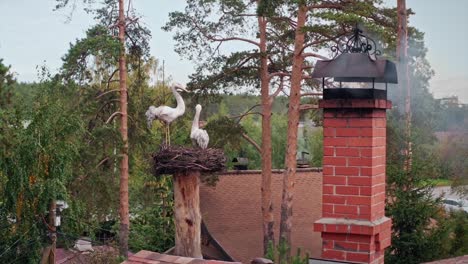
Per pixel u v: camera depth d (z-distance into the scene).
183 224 8.73
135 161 23.84
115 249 20.14
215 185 24.05
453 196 25.33
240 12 22.42
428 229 17.22
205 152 8.60
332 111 4.82
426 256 16.80
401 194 17.02
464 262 6.71
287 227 21.62
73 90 18.83
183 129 25.19
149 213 25.08
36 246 15.12
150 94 24.28
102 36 18.81
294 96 21.31
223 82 23.39
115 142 19.91
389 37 17.81
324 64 4.88
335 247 4.75
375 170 4.76
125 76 20.58
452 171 23.61
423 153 19.00
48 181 14.55
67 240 16.33
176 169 8.55
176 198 8.72
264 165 23.66
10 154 14.53
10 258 15.08
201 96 23.53
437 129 24.88
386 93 4.95
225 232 23.08
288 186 21.62
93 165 19.47
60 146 14.91
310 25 19.20
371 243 4.64
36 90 15.84
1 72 21.34
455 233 17.41
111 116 20.30
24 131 14.71
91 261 18.86
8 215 15.35
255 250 22.56
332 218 4.80
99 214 20.31
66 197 14.86
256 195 25.17
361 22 16.83
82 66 18.94
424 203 16.97
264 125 23.73
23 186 14.56
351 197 4.75
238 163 27.42
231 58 22.81
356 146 4.74
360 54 4.83
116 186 20.25
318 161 41.44
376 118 4.79
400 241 16.77
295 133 21.48
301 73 21.48
